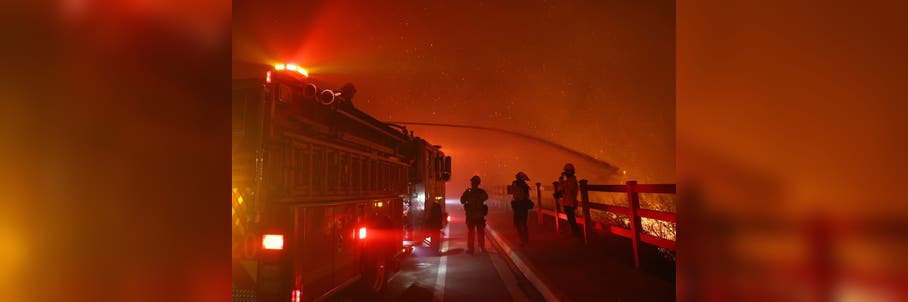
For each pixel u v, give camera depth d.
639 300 6.30
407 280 8.89
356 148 7.07
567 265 9.12
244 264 5.04
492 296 7.61
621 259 9.76
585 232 11.88
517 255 10.49
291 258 4.96
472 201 12.27
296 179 5.29
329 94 5.68
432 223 12.38
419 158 11.16
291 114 5.32
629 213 8.97
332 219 6.02
